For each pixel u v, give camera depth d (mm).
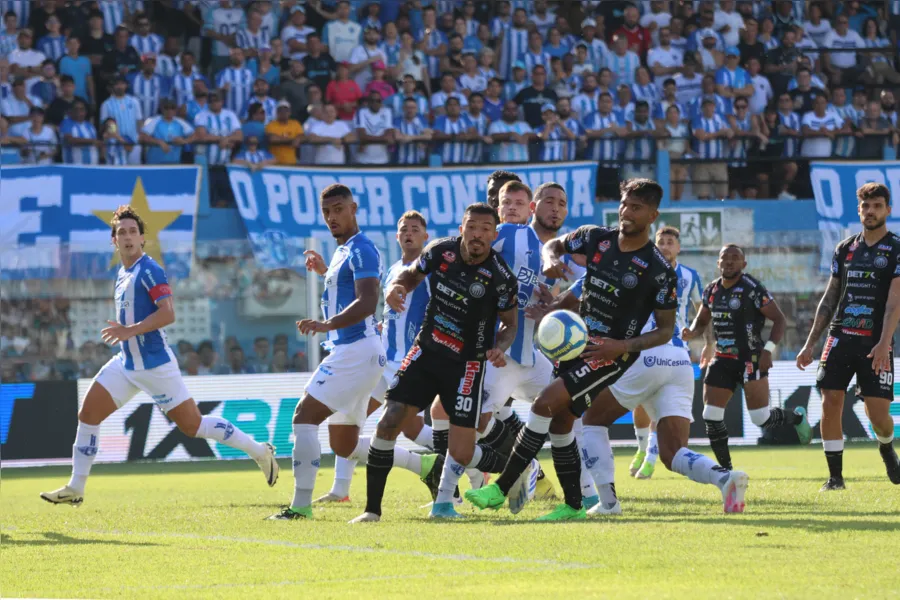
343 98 64000
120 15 65500
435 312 22406
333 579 14945
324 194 24094
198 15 66750
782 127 65562
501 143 62906
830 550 16516
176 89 63375
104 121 60250
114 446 47594
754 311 34438
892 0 72438
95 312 48031
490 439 25844
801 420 37031
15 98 60812
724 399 34719
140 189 57312
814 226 61938
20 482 41125
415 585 14195
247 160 59406
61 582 15398
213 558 17453
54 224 56031
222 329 48156
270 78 64625
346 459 28781
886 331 28656
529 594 13148
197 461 48531
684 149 63719
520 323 25297
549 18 70188
